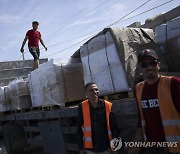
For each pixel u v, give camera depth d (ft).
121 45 13.74
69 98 17.21
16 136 24.68
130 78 13.26
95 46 14.94
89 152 11.02
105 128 10.77
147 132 8.20
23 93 23.81
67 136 17.17
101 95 14.67
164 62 15.02
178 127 7.47
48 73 18.19
